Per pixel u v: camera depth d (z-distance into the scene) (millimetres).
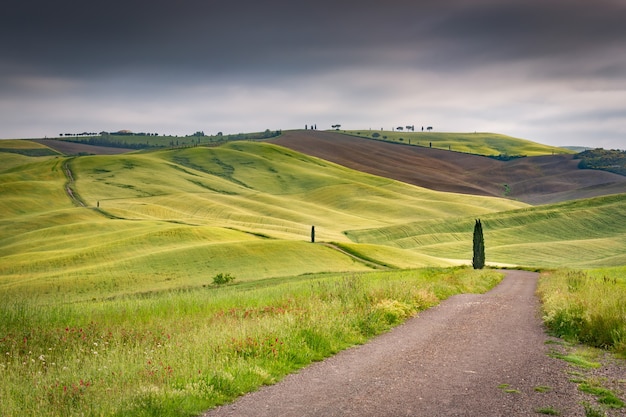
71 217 155625
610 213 165750
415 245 153250
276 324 13477
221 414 8039
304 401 8594
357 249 100250
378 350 12609
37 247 113562
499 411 7980
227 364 10258
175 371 9789
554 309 17266
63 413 8016
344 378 10016
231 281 73875
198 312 18781
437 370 10594
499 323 17000
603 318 13914
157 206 184625
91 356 11609
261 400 8703
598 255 131625
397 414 7867
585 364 11102
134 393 8555
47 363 11484
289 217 190000
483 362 11312
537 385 9453
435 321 17266
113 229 131000
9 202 180625
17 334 13922
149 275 78750
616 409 8086
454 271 50531
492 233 161125
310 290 22938
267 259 87875
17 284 73812
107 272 80062
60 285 73125
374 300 18547
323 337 12828
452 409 8078
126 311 18641
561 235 157250
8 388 8891
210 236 110375
